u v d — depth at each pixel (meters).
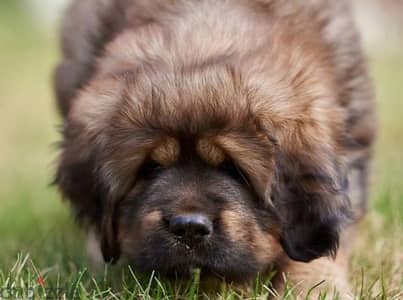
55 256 6.40
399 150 11.12
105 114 5.16
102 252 5.34
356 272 5.92
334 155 5.26
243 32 5.48
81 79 6.58
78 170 5.38
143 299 4.96
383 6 21.58
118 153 5.03
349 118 5.88
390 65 18.59
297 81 5.20
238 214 4.92
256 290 5.03
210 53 5.27
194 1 5.89
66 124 5.70
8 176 11.20
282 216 5.07
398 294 5.40
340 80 5.95
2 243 7.14
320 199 5.14
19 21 22.98
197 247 4.84
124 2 6.38
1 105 16.31
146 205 4.98
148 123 4.94
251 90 4.96
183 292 5.19
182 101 4.90
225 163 4.98
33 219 8.19
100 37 6.50
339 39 6.20
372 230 6.85
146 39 5.54
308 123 5.14
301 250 5.15
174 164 4.99
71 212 5.86
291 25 5.84
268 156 4.95
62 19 8.20
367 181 6.50
